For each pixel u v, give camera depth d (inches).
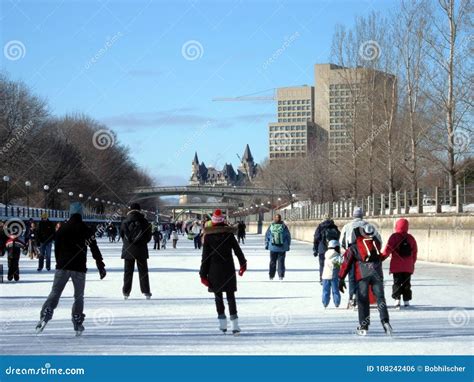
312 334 598.5
